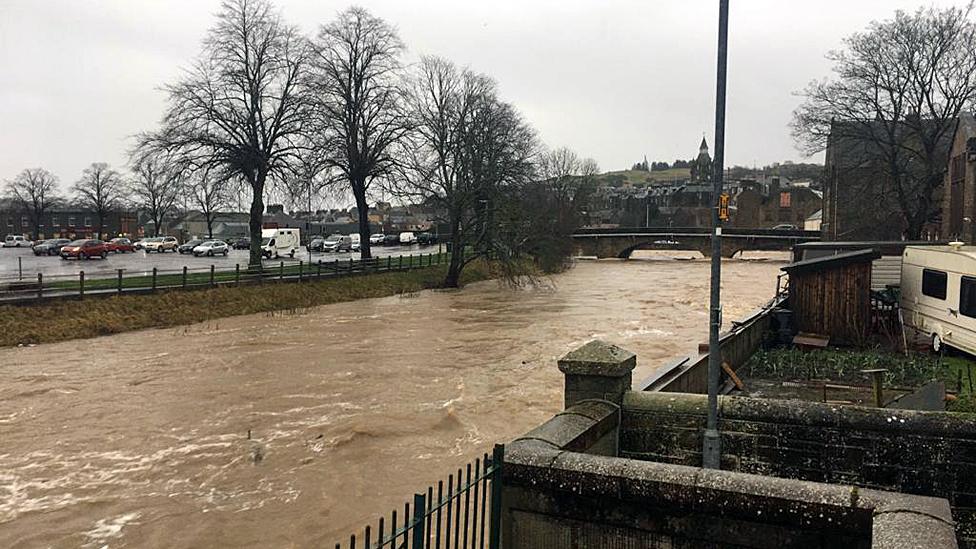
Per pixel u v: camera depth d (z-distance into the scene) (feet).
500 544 16.61
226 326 95.76
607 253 274.98
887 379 49.24
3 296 84.79
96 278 109.60
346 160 145.69
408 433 48.60
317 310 114.73
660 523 15.11
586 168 386.93
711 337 22.56
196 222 402.31
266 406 55.52
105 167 299.99
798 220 418.51
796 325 64.64
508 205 146.72
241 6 124.36
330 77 141.69
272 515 35.86
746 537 14.38
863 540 13.32
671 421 22.30
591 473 15.58
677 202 463.01
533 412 53.83
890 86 136.26
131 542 33.12
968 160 123.34
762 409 21.65
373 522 35.01
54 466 42.47
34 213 328.90
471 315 110.52
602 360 22.68
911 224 140.87
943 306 59.11
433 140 148.56
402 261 164.86
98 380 63.46
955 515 19.30
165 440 47.26
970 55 131.44
